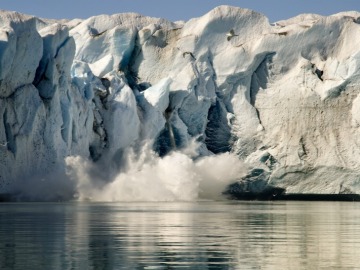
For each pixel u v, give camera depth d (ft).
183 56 571.28
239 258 166.50
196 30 583.58
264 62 585.22
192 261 161.07
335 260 163.84
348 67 574.97
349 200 568.41
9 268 148.56
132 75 579.48
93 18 604.49
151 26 583.99
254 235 217.77
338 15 599.57
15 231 223.92
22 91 448.65
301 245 191.93
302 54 585.63
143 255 169.89
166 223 263.49
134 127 521.24
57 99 465.47
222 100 578.66
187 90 552.41
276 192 573.33
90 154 509.35
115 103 518.78
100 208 374.63
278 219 292.81
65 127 472.85
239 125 575.79
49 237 205.98
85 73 518.37
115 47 573.33
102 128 512.22
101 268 149.79
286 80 583.17
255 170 566.77
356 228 245.24
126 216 303.48
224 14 585.63
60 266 151.64
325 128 573.74
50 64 464.24
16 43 436.76
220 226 251.39
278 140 574.56
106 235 213.46
